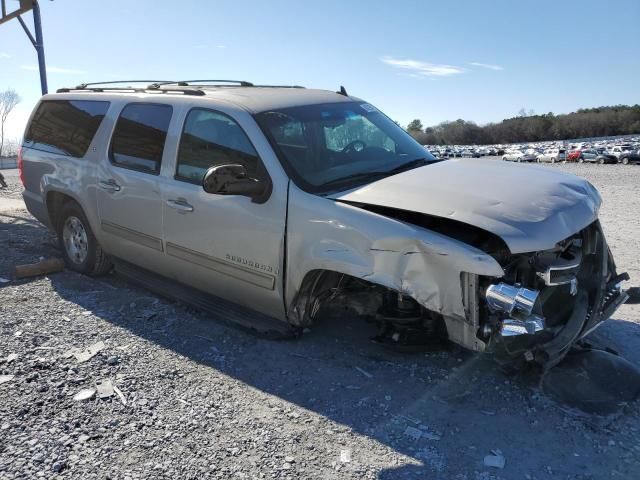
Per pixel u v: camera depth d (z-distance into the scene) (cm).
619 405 342
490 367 388
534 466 291
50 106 632
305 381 374
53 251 689
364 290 399
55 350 410
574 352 385
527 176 392
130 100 516
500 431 320
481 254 304
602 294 378
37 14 1119
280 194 381
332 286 392
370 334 442
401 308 371
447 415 335
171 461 290
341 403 348
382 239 331
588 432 319
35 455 290
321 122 436
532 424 326
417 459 296
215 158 424
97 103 557
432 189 351
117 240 525
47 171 600
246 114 412
